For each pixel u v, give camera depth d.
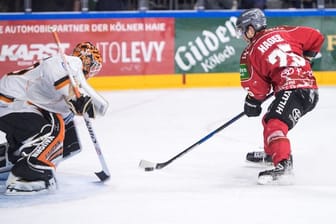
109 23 25.28
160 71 25.64
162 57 25.59
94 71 12.62
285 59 12.73
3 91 12.28
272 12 25.77
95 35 25.27
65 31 25.16
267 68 12.73
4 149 12.84
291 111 12.59
